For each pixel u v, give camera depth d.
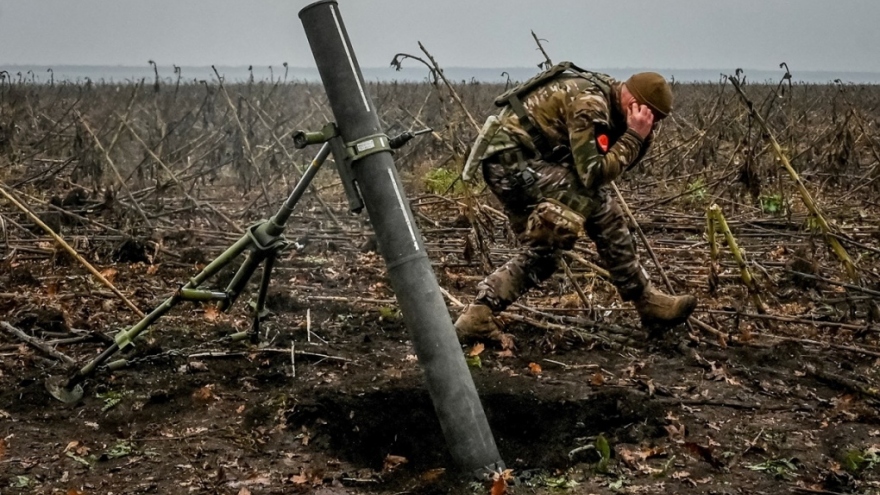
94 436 3.99
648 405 4.39
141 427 4.11
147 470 3.67
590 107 4.52
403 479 3.99
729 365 4.98
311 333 5.41
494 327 5.11
